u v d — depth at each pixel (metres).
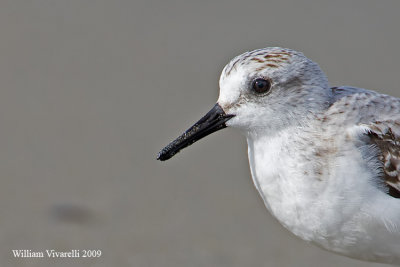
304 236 8.07
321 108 7.83
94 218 11.95
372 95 8.00
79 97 16.77
